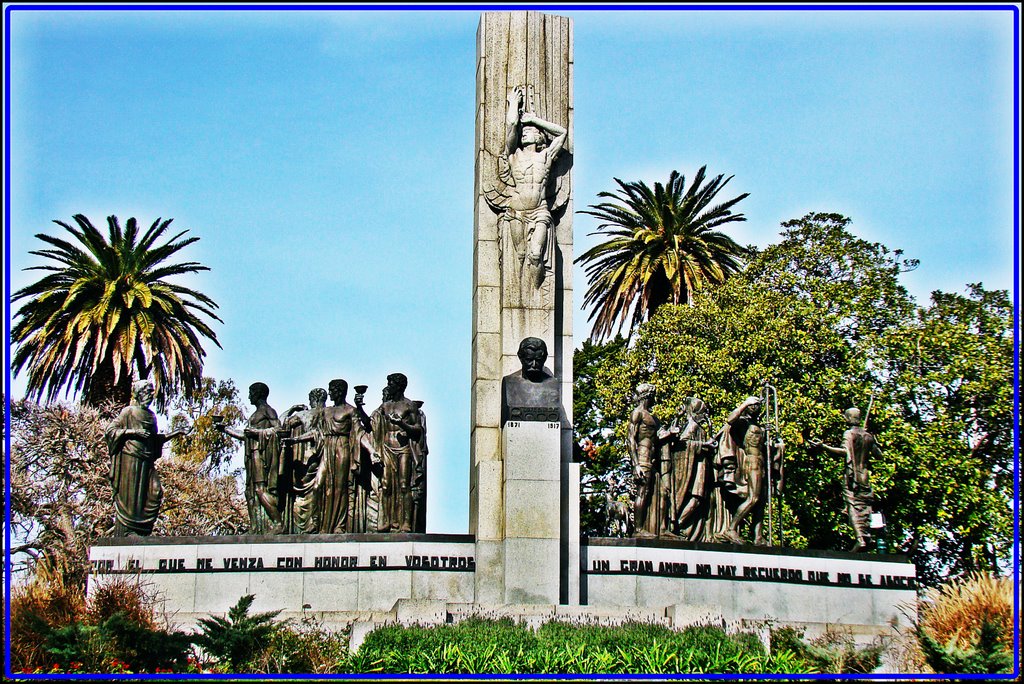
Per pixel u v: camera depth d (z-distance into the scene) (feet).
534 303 97.60
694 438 96.27
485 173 100.32
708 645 79.41
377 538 90.07
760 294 147.23
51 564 112.88
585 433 167.12
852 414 101.19
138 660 77.10
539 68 102.63
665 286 173.58
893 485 135.13
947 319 143.84
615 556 91.97
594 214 174.29
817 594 93.45
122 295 145.28
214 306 152.46
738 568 92.73
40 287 146.00
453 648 76.79
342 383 94.63
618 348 171.01
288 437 93.61
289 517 93.35
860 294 144.97
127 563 89.81
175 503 155.02
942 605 89.20
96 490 137.18
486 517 92.07
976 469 136.56
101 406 143.54
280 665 76.89
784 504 135.54
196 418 169.27
